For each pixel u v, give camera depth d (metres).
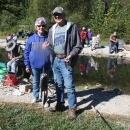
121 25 31.64
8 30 42.38
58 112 5.50
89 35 23.69
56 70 5.40
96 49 21.94
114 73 12.02
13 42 7.91
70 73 5.20
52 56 5.36
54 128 4.81
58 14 5.03
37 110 5.57
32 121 5.05
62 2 38.78
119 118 5.36
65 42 5.11
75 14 37.53
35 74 5.93
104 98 6.74
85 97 6.76
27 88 7.05
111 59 17.73
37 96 6.02
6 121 5.00
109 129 4.84
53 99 6.34
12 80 7.42
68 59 5.03
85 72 11.96
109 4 44.06
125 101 6.57
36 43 5.77
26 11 54.78
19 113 5.37
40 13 39.53
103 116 5.41
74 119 5.18
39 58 5.77
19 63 7.75
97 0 42.62
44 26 5.76
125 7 37.16
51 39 5.28
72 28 5.10
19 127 4.82
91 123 5.05
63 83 5.50
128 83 9.87
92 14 38.09
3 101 6.05
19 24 45.94
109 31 32.12
